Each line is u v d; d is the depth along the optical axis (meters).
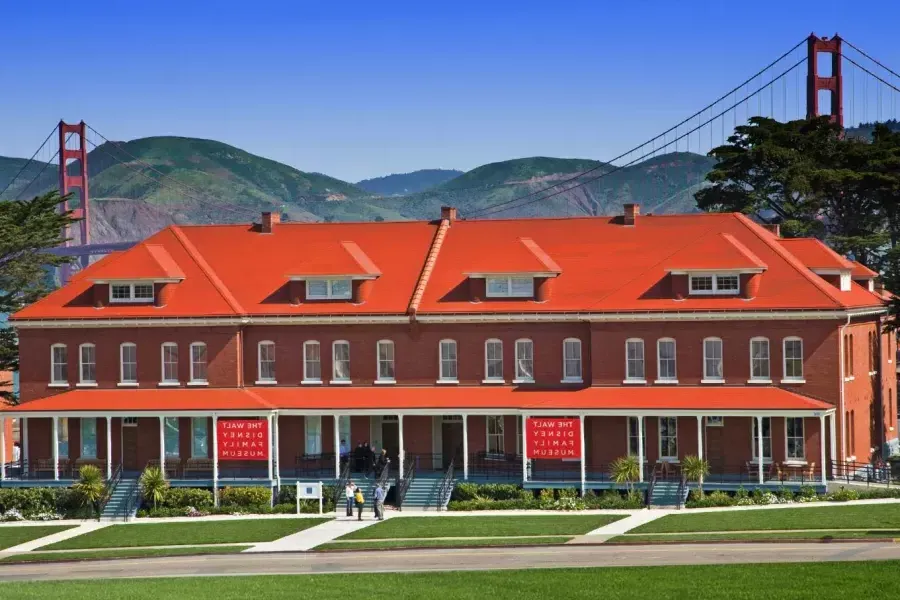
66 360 89.56
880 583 49.47
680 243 87.56
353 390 87.00
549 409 81.12
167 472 85.31
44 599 53.41
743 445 80.44
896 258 118.94
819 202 124.88
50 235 104.62
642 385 82.88
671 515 72.00
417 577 55.81
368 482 83.00
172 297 89.12
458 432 86.69
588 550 61.59
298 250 92.88
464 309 86.00
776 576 51.53
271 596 52.59
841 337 80.69
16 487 84.81
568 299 85.44
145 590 55.03
